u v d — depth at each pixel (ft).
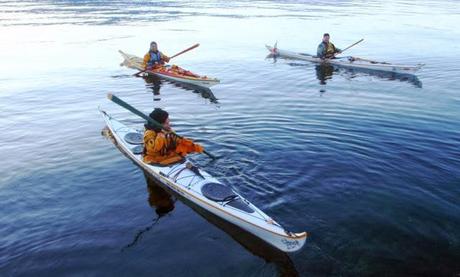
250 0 173.17
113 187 22.36
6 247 17.08
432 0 189.98
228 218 19.13
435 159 25.76
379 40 81.56
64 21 98.68
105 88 45.70
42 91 43.68
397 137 29.58
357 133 30.35
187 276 15.58
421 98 41.39
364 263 16.34
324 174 23.61
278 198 20.99
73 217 19.43
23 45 69.77
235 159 25.38
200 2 159.74
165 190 22.24
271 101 40.22
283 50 66.39
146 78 51.01
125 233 18.24
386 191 21.81
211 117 34.73
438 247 17.37
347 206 20.36
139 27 93.20
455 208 20.25
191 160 25.13
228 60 62.44
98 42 74.02
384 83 48.62
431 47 74.18
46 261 16.28
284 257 16.74
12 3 133.90
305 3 161.89
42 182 22.82
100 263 16.20
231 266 16.20
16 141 29.22
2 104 38.83
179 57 64.34
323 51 61.52
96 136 30.09
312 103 39.32
